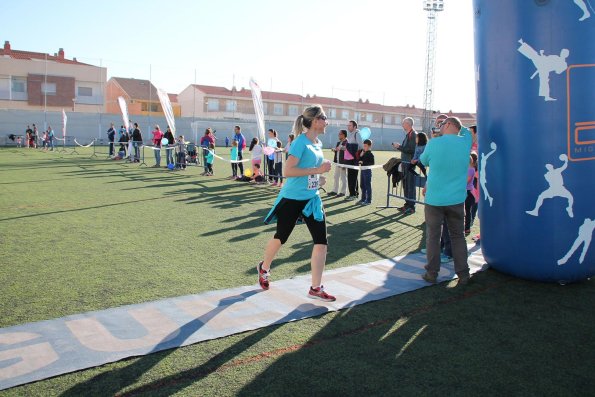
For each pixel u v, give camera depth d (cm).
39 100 4434
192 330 369
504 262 522
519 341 365
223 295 450
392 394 286
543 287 500
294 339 360
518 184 489
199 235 712
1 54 4825
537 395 290
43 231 712
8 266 528
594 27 453
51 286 463
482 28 506
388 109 6831
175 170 1828
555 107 461
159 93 1856
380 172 2019
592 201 474
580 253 481
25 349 329
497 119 499
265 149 1338
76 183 1332
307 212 434
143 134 3997
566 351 350
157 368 310
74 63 4794
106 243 648
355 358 332
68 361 313
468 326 393
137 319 387
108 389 283
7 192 1119
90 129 3753
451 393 289
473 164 742
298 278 508
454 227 502
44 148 3080
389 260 596
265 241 681
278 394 283
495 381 305
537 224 483
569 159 464
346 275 525
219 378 300
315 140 451
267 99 5800
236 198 1120
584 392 295
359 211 981
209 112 5491
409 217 918
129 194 1144
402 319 406
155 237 692
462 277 504
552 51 456
